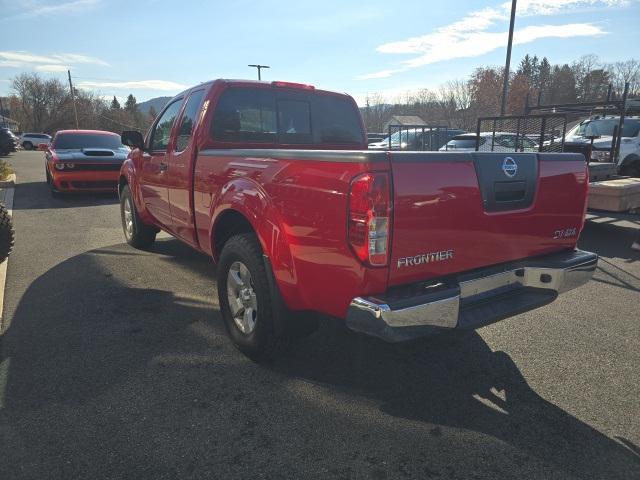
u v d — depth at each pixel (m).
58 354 3.45
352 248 2.44
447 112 61.38
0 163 15.69
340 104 5.02
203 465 2.36
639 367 3.37
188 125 4.39
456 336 3.86
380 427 2.68
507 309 2.88
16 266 5.61
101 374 3.19
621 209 6.94
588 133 11.19
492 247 2.92
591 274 3.33
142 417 2.73
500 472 2.34
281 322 3.09
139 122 112.44
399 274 2.52
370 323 2.41
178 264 5.76
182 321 4.06
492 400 2.96
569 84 76.81
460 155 2.67
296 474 2.31
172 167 4.61
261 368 3.30
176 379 3.14
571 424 2.72
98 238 7.16
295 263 2.81
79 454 2.42
